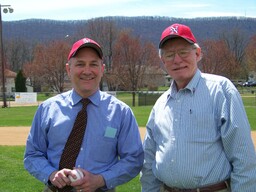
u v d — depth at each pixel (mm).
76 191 3723
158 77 55125
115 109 3889
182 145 3533
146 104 33062
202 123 3508
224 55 58094
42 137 3932
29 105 36906
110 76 51594
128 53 52812
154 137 3891
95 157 3758
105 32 59875
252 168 3418
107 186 3729
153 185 3984
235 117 3416
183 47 3672
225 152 3521
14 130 16312
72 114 3850
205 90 3596
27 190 7055
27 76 62531
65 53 55031
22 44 87500
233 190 3443
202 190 3498
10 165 8828
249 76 71812
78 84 3854
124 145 3861
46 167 3789
